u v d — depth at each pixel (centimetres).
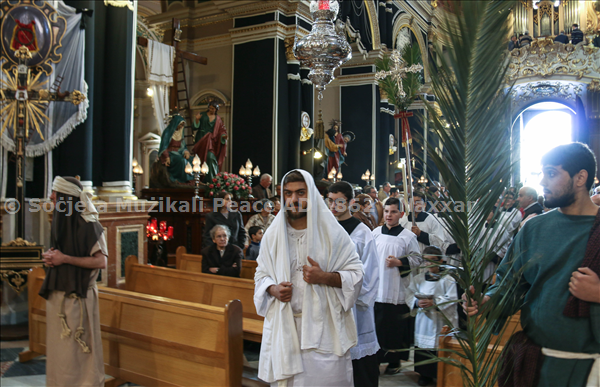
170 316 352
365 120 1794
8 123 596
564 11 2017
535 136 2297
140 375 368
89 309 352
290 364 235
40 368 455
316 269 242
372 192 894
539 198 606
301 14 1306
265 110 1273
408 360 498
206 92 1378
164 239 862
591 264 179
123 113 723
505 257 212
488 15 140
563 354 185
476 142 158
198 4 1404
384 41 1902
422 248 498
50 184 643
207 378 326
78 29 656
